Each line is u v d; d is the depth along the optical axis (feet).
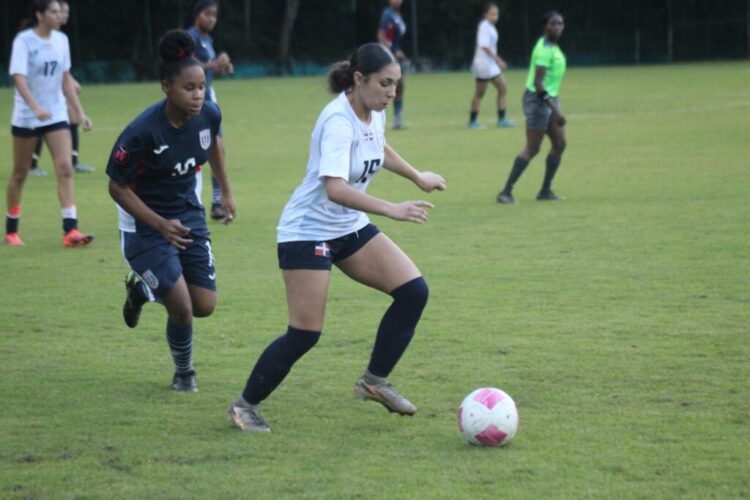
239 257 93.35
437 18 484.33
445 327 67.92
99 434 49.14
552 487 41.63
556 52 115.96
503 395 46.83
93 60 430.20
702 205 112.78
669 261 86.33
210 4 112.16
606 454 45.16
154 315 74.18
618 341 63.52
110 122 235.20
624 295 75.36
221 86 376.07
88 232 108.27
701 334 64.59
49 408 53.21
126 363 61.87
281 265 49.42
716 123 199.21
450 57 481.87
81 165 158.20
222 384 57.52
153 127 52.70
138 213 52.85
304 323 48.75
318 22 479.00
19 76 95.61
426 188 52.24
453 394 54.44
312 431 49.39
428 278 82.69
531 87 116.16
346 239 50.03
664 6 467.52
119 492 41.93
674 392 53.62
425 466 44.32
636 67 434.30
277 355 48.80
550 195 120.67
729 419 49.29
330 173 46.75
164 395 55.47
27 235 106.32
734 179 130.72
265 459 45.60
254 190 134.72
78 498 41.39
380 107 47.91
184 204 56.39
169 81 51.65
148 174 54.24
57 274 87.45
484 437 46.11
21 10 402.52
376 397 50.93
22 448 47.21
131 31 431.84
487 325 68.18
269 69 459.73
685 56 466.70
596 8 475.31
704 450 45.42
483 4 478.18
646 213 109.50
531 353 61.41
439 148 175.42
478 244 96.37
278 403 53.78
